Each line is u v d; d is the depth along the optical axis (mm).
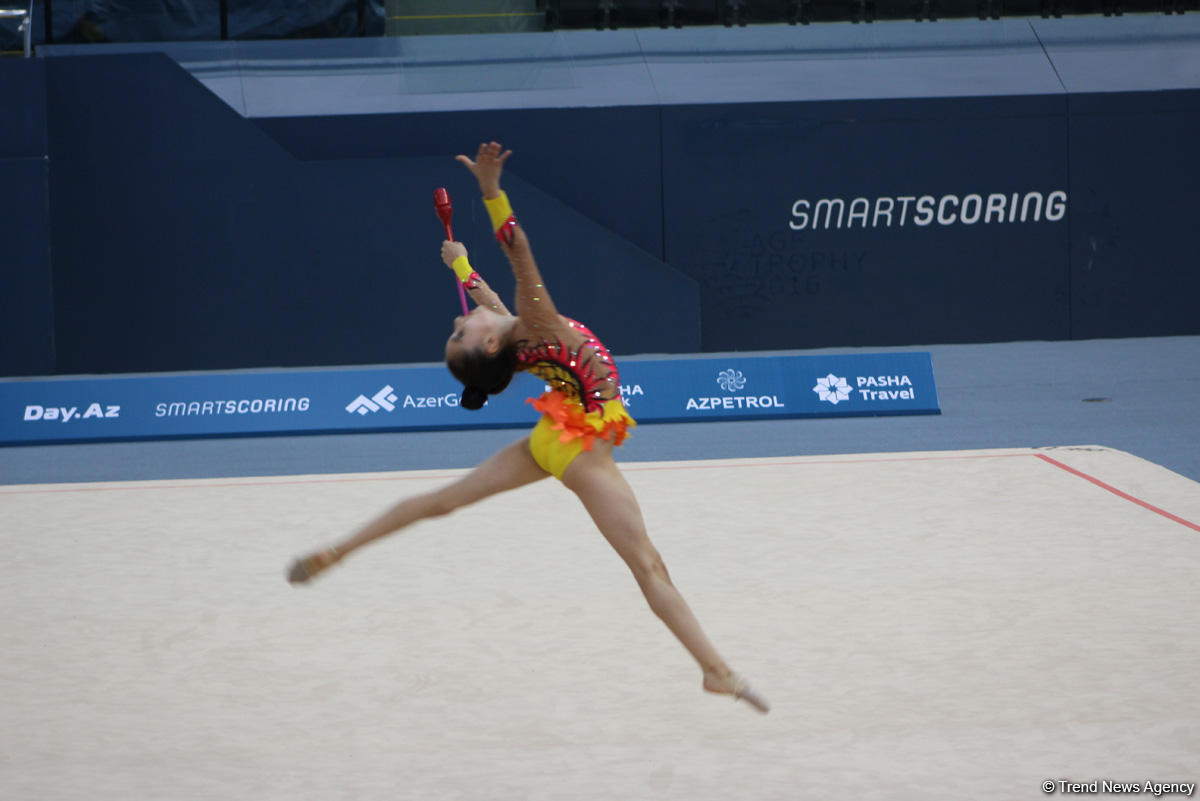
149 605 18625
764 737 13281
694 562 20359
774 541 21594
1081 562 19641
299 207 49094
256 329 49594
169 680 15422
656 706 14242
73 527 23844
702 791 11977
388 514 12375
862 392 36094
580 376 12023
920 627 16750
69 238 49031
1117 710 13719
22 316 48938
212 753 13164
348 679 15328
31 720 14180
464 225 49344
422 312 49656
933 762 12523
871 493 25047
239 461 31688
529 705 14359
